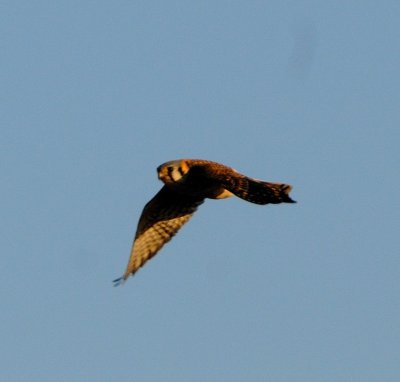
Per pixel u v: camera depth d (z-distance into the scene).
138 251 37.69
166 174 36.59
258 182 34.88
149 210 37.59
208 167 36.06
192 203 37.50
